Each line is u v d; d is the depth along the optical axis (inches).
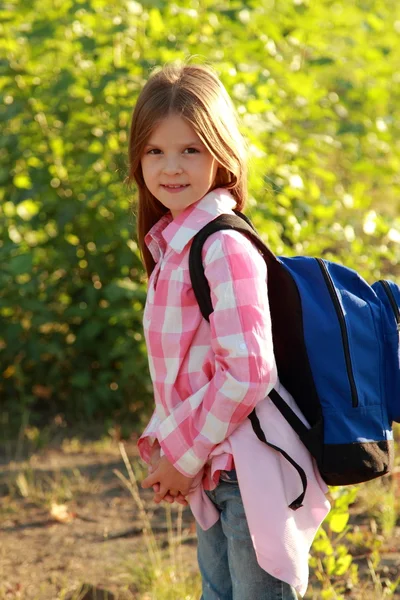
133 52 219.6
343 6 298.5
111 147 218.2
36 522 175.5
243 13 224.4
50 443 216.4
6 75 221.9
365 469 89.9
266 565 87.1
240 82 205.8
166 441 90.4
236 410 85.9
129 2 212.2
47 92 215.9
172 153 91.1
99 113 218.5
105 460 205.6
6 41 224.8
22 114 223.5
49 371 238.8
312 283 93.0
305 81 228.5
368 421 91.4
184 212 93.0
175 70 93.8
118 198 215.8
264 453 88.7
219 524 99.1
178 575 145.7
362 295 94.6
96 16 216.7
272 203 208.8
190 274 89.4
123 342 222.2
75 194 223.9
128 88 209.8
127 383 226.4
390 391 93.8
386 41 304.7
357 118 256.4
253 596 92.7
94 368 236.1
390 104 296.8
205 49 211.6
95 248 230.8
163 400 93.7
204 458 88.9
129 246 215.5
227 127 92.6
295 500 86.9
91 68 220.4
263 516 87.0
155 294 92.9
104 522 174.4
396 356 93.4
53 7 221.9
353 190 250.2
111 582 149.9
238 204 97.7
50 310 231.8
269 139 219.9
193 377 91.0
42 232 237.1
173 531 168.9
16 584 150.3
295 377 92.4
